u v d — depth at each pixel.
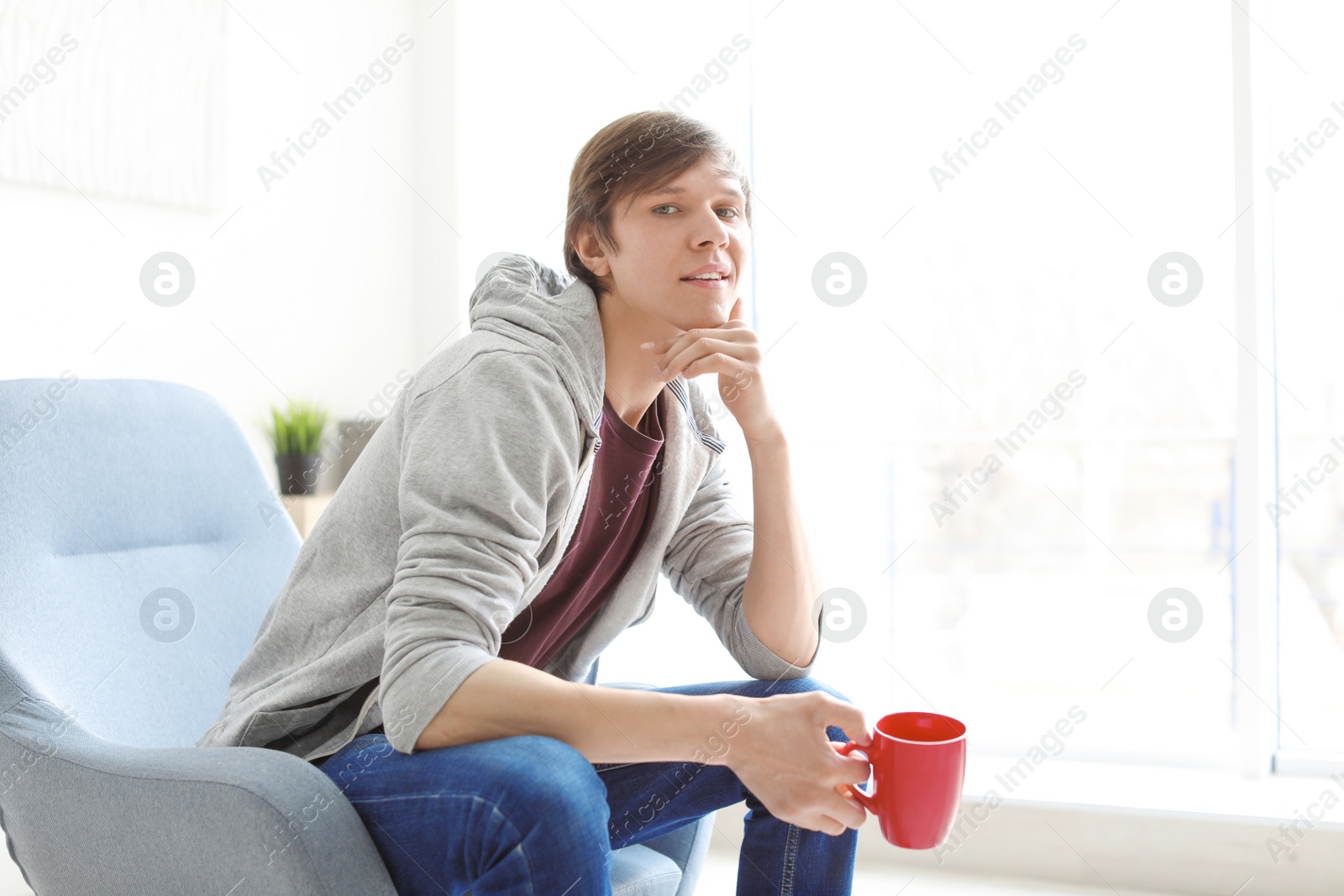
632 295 0.98
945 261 3.61
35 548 1.05
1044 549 3.71
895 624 3.28
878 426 2.50
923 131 2.41
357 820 0.78
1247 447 2.01
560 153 2.55
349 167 2.43
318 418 2.23
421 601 0.80
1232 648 2.05
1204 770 2.08
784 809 0.83
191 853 0.80
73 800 0.86
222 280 2.14
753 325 2.44
